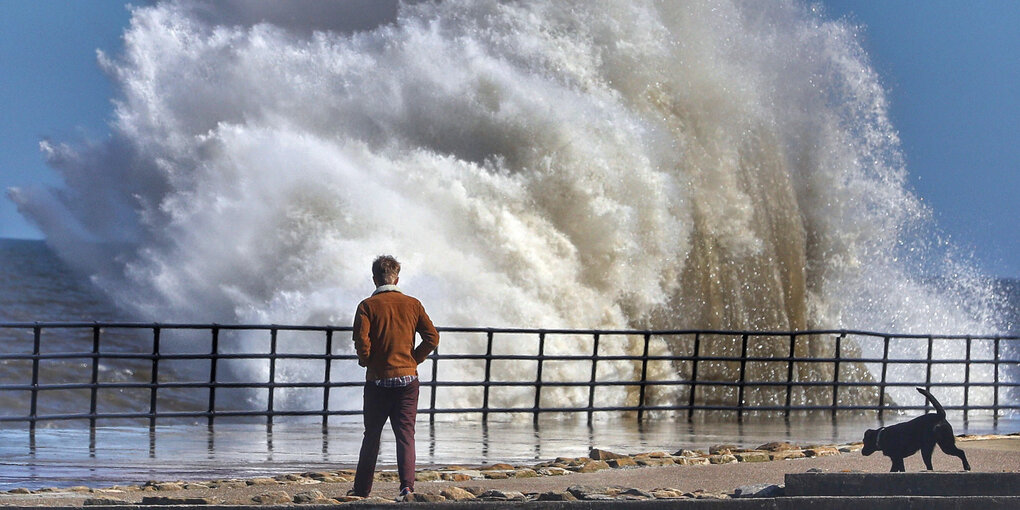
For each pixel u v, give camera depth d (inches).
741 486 298.7
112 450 397.7
